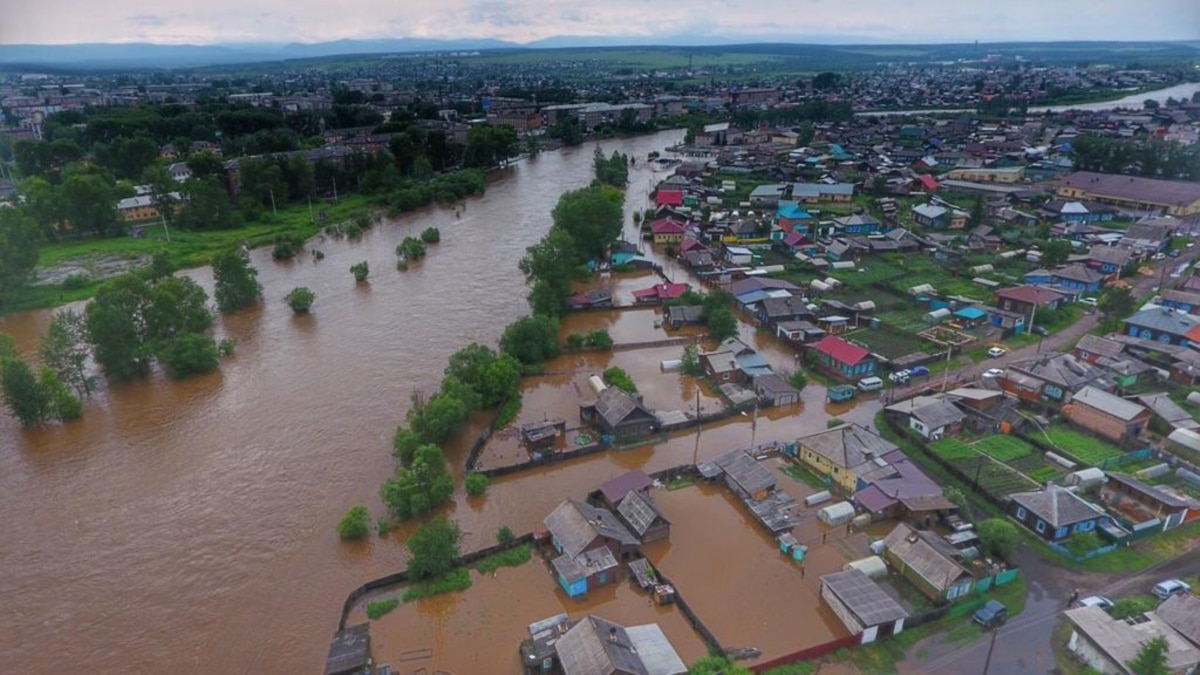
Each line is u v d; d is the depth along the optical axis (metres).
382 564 56.72
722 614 50.34
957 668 44.94
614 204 133.00
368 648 46.75
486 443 73.12
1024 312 97.38
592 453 71.38
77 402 79.06
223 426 77.38
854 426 68.88
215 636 49.88
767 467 68.19
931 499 59.28
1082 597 50.19
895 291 110.38
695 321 101.31
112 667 47.47
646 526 57.41
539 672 45.56
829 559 55.88
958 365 86.25
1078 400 72.81
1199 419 72.00
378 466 69.69
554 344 91.88
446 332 100.94
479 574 54.78
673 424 74.75
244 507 63.84
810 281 116.06
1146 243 124.06
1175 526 57.75
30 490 66.75
